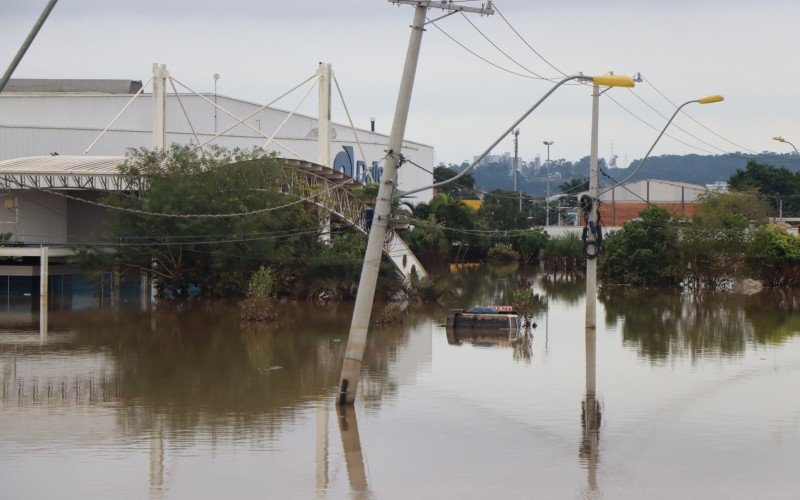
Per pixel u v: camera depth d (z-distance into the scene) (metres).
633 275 92.44
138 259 70.88
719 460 25.91
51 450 26.95
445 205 126.31
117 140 98.75
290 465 25.47
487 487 23.58
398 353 46.53
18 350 47.22
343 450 27.06
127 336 52.75
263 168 73.88
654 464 25.58
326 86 87.56
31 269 74.19
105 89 131.75
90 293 77.75
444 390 36.09
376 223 32.03
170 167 72.94
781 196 154.62
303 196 75.25
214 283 75.69
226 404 33.34
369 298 32.53
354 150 127.81
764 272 90.50
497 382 37.84
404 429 29.59
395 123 31.27
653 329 55.91
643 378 38.47
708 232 88.19
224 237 70.50
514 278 107.56
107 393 35.56
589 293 48.12
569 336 53.34
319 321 60.59
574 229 139.25
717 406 32.72
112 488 23.31
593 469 25.14
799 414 31.41
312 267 74.38
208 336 52.84
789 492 23.08
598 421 30.59
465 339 52.31
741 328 56.25
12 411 32.28
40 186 78.56
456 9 30.44
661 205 135.12
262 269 62.69
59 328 56.62
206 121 113.69
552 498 22.72
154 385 37.22
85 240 81.19
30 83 132.62
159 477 24.28
